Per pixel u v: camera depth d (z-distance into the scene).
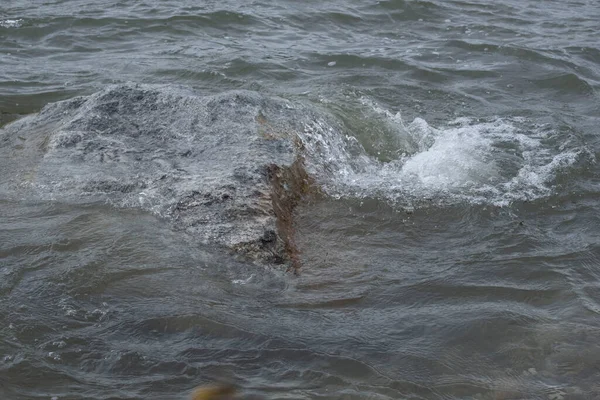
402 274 5.84
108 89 7.96
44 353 4.66
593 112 9.88
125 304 5.17
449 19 13.74
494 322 5.20
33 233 5.92
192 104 7.70
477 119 9.45
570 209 7.15
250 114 7.56
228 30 12.55
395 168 7.95
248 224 5.98
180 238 5.90
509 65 11.48
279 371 4.62
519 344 5.00
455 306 5.41
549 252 6.24
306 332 5.00
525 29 13.37
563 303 5.50
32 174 6.82
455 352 4.90
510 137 8.82
